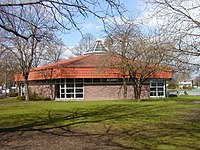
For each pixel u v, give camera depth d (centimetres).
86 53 4703
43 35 1026
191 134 1155
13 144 1023
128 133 1208
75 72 3797
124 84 3869
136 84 3522
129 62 3306
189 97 4362
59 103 3231
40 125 1480
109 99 3947
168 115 1884
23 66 3888
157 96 4247
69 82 3956
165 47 1227
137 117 1792
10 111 2284
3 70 5338
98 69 3619
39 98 4016
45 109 2431
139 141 1030
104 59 3484
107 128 1355
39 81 4447
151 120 1634
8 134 1227
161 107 2530
